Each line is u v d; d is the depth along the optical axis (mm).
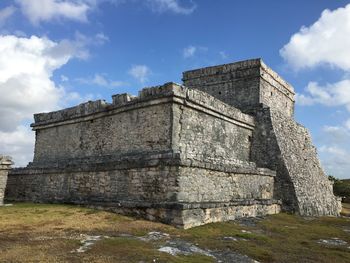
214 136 18875
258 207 18016
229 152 20188
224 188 16359
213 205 14266
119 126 18266
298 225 16266
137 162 14945
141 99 16938
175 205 12789
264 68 24406
